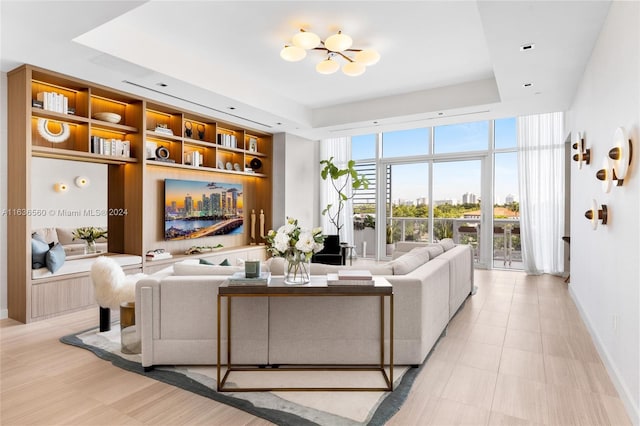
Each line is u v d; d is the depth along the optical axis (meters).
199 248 5.85
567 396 2.32
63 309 3.96
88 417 2.07
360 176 8.32
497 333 3.47
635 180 2.12
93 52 3.40
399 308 2.68
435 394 2.34
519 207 6.53
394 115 5.72
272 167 7.12
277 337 2.66
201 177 6.01
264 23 3.54
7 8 2.64
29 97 3.70
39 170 4.09
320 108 6.43
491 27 2.90
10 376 2.57
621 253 2.41
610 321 2.67
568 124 5.50
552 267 6.30
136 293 2.65
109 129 4.69
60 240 4.27
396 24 3.56
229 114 5.60
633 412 2.04
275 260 2.97
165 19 3.45
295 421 2.04
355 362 2.67
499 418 2.08
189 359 2.65
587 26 2.89
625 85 2.30
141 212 4.79
